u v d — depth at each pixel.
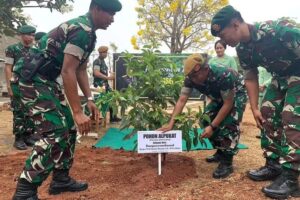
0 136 6.82
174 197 3.54
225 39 3.47
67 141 3.38
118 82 8.41
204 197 3.54
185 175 4.18
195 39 27.56
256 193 3.66
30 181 3.18
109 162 4.83
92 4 3.22
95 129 6.64
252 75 3.96
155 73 4.36
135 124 4.36
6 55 5.71
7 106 12.00
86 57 3.36
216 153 4.88
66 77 3.09
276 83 3.90
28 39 5.68
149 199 3.49
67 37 3.18
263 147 4.06
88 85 3.73
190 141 4.29
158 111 4.41
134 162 4.70
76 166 4.61
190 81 4.08
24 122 5.74
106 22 3.25
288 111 3.54
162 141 4.04
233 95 3.96
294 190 3.54
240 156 5.22
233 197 3.54
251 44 3.49
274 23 3.39
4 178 4.14
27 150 5.71
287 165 3.50
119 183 3.97
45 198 3.54
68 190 3.73
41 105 3.23
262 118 3.99
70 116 3.59
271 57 3.48
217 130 4.25
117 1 3.22
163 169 4.31
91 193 3.67
